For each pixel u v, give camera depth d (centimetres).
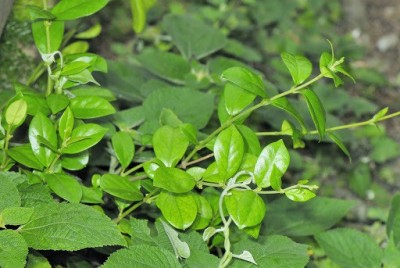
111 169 129
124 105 164
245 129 116
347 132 177
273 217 140
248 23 244
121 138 118
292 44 240
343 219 192
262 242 118
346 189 208
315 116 109
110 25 216
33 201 109
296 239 159
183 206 110
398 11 294
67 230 103
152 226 128
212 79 154
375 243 132
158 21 229
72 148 112
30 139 113
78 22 168
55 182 111
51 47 120
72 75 118
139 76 157
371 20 288
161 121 125
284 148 108
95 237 103
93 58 120
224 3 236
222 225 123
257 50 237
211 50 165
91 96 117
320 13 276
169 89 136
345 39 256
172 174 109
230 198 108
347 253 132
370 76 244
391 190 218
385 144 222
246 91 115
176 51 215
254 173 107
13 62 155
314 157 211
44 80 156
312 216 141
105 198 133
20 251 99
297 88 112
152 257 105
